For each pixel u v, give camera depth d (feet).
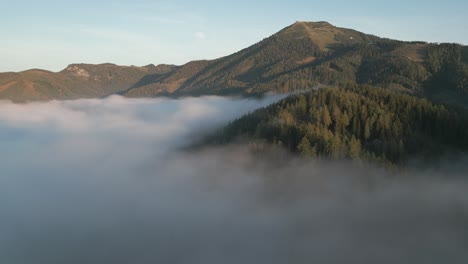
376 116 560.20
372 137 543.39
